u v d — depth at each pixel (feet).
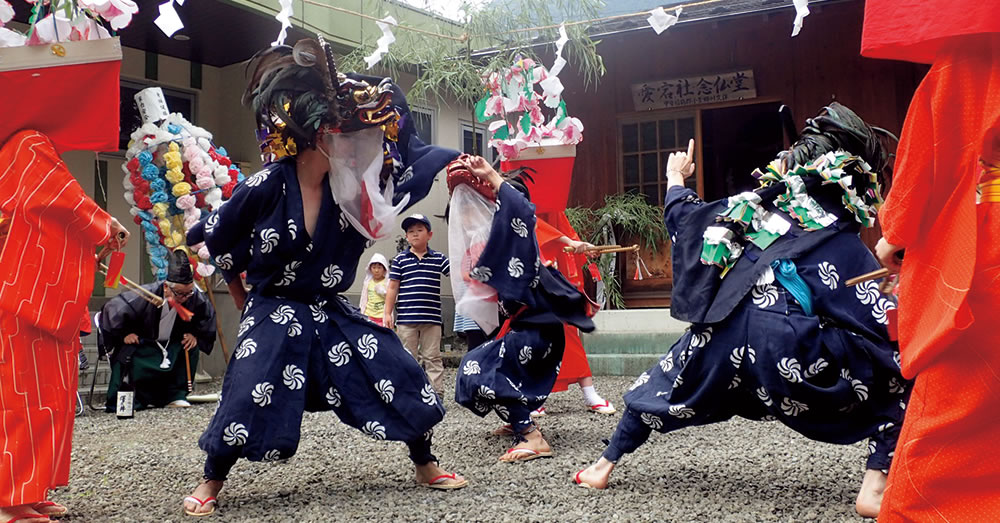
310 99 10.07
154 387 23.70
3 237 9.61
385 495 11.14
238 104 36.88
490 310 13.64
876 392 9.25
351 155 10.47
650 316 29.19
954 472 6.27
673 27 31.55
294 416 10.32
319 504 10.70
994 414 6.17
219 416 10.09
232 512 10.41
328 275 10.84
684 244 10.31
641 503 10.26
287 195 10.46
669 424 10.51
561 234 16.81
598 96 37.32
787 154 10.25
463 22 28.81
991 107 6.19
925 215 6.64
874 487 9.19
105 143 10.27
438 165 11.43
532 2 27.61
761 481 11.51
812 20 34.09
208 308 24.48
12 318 9.18
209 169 24.98
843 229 9.77
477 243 13.38
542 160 17.06
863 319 9.33
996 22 6.00
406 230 23.53
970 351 6.24
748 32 35.14
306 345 10.58
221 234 10.43
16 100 9.61
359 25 34.88
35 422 9.20
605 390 24.40
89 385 27.94
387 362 10.92
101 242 9.98
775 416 9.75
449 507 10.30
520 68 17.66
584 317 14.28
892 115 33.19
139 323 23.34
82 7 10.43
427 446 11.46
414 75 37.45
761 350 9.42
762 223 9.89
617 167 37.06
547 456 13.71
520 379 13.79
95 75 9.83
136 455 15.24
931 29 6.30
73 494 11.91
